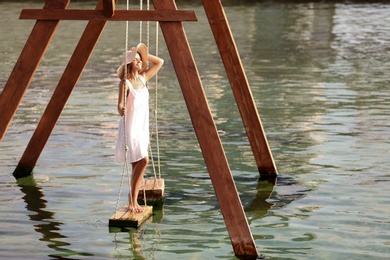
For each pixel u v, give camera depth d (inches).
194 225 528.4
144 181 609.9
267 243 490.6
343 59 1422.2
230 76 631.8
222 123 864.3
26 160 655.8
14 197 589.0
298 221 533.3
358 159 697.0
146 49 550.3
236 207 470.0
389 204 569.3
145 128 542.9
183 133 808.9
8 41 1646.2
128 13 471.8
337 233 509.4
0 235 505.0
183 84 468.1
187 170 666.8
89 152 726.5
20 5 2496.3
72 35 1765.5
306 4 2623.0
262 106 965.8
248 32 1877.5
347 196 589.6
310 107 956.6
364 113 915.4
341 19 2151.8
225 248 483.2
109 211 557.6
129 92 534.0
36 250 478.0
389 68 1309.1
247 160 701.9
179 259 463.5
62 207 565.9
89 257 466.9
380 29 1914.4
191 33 1824.6
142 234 509.7
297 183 626.5
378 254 471.8
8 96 491.2
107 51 1513.3
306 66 1333.7
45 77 1203.9
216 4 601.6
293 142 765.3
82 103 984.9
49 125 649.6
